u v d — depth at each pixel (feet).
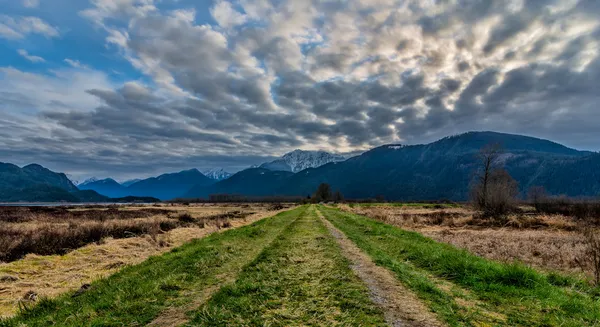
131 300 23.98
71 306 23.63
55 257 47.42
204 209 250.57
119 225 80.79
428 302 21.97
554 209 136.46
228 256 39.96
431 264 33.86
